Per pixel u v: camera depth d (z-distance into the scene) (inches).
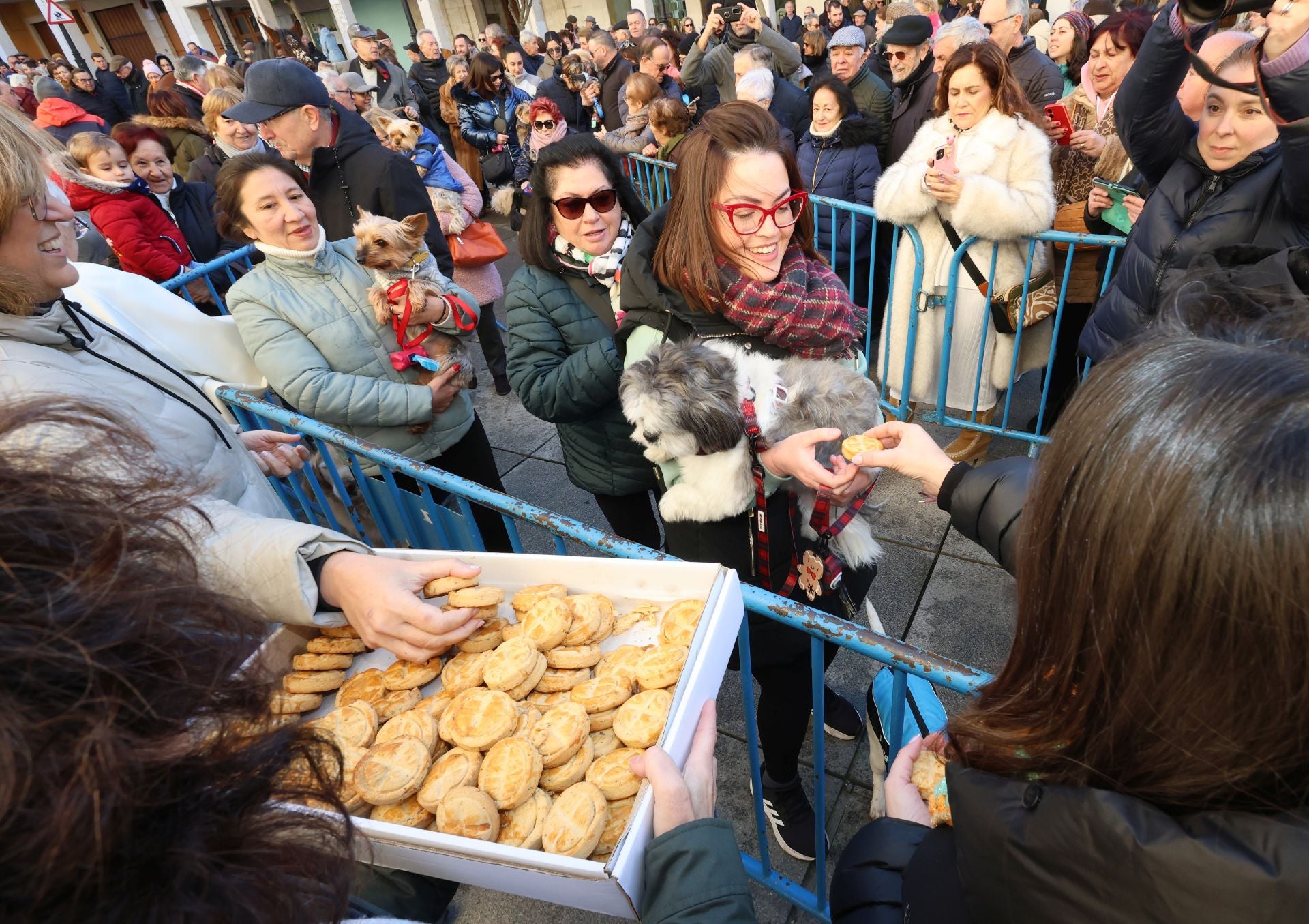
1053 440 22.0
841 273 157.4
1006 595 107.7
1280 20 58.6
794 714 68.3
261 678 19.8
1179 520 17.2
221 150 202.4
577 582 42.4
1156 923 19.3
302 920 17.7
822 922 66.3
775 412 54.5
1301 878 17.3
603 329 83.6
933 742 39.5
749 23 249.1
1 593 14.6
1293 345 20.8
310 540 39.9
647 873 27.8
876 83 190.5
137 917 14.8
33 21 1018.7
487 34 402.9
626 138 226.7
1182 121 86.0
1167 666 18.5
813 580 57.9
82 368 50.9
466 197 173.5
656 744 32.7
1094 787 22.0
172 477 21.2
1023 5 164.9
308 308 90.4
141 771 14.9
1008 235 107.0
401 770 32.8
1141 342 22.0
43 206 46.7
